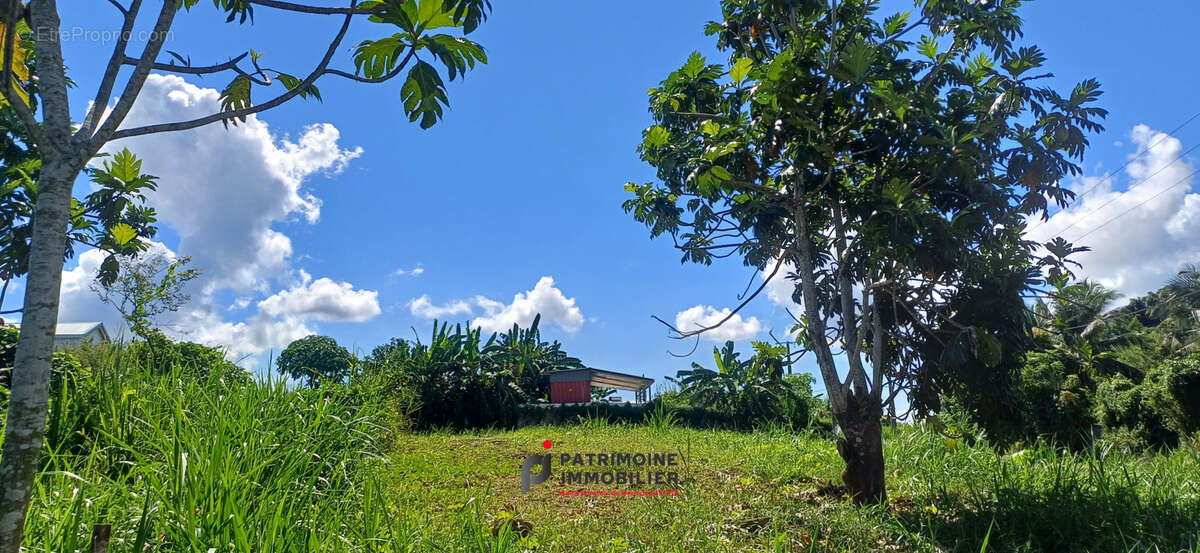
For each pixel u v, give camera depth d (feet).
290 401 19.30
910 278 25.45
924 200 23.31
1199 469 25.16
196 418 17.16
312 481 14.60
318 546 11.70
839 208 25.91
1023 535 19.54
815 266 29.99
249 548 10.46
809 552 17.29
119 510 11.68
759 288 27.86
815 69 23.38
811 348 30.27
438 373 66.03
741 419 64.18
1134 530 18.60
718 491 24.63
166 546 11.09
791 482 27.50
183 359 24.79
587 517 20.25
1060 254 23.15
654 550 17.28
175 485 11.92
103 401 17.42
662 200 28.89
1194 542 17.38
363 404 25.80
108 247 28.32
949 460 29.96
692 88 27.32
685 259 29.35
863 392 25.03
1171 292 83.92
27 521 10.11
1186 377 54.60
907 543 18.80
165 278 35.19
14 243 26.48
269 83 9.09
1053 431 46.52
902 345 26.63
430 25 8.57
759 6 25.91
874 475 24.13
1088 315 66.74
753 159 24.16
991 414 25.26
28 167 27.12
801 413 62.69
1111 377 67.51
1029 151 22.44
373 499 15.64
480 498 21.97
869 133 23.63
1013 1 24.41
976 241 23.39
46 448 14.47
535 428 51.49
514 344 88.12
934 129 22.02
